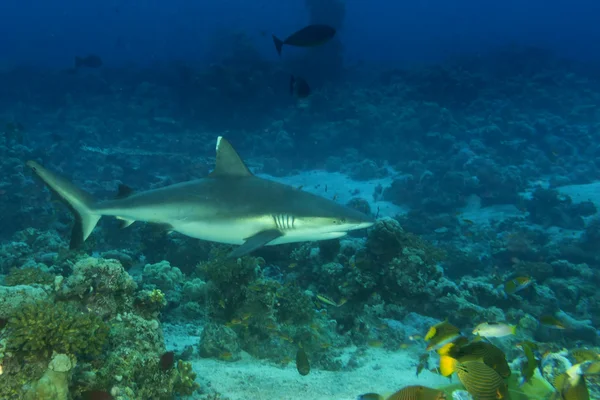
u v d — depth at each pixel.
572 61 57.09
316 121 33.00
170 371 5.25
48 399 3.85
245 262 8.32
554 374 5.26
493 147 30.69
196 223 6.50
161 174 24.86
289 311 8.23
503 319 9.45
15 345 4.02
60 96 41.00
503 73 50.91
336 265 10.61
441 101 38.81
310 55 43.19
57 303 4.65
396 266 9.90
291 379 6.52
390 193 24.09
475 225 19.06
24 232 13.34
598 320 11.67
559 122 34.69
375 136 31.77
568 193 23.30
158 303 5.87
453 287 10.35
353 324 9.14
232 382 6.17
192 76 37.66
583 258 15.73
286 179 28.23
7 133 24.42
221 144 6.76
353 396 6.02
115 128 34.09
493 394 3.21
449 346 3.92
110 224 14.48
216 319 8.34
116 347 4.95
